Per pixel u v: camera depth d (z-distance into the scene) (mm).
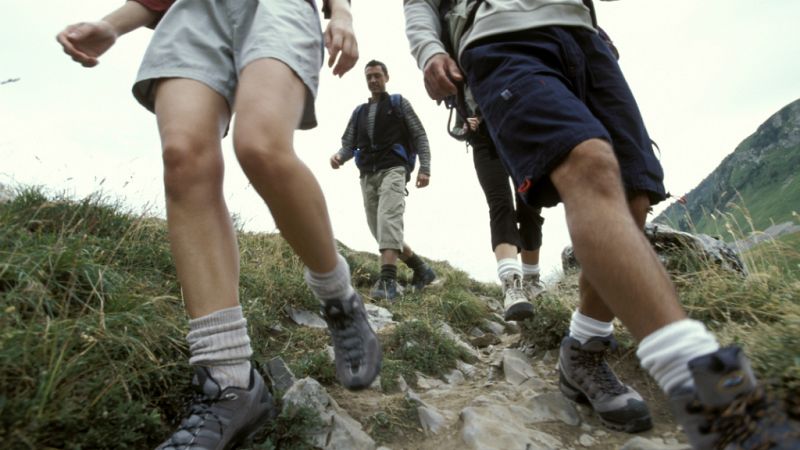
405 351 2834
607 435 2000
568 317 2861
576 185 1396
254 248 3871
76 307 2062
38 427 1337
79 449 1385
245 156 1424
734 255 3410
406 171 5051
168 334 1996
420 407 2121
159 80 1593
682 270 3250
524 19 1769
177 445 1436
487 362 3047
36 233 2562
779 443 1010
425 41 2025
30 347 1542
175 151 1471
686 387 1122
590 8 1899
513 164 1569
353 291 1806
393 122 5074
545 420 2088
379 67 5184
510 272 3031
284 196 1479
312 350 2590
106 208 3137
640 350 1230
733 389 1042
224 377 1523
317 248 1609
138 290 2346
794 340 1833
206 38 1623
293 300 3137
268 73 1514
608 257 1275
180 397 1796
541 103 1525
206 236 1516
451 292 4254
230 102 1644
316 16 1768
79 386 1548
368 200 5176
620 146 1765
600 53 1838
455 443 1918
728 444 1053
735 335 2131
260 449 1633
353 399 2213
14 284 1972
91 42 1687
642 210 1789
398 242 4805
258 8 1645
